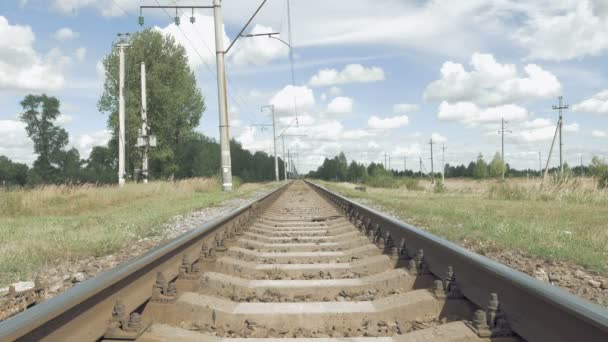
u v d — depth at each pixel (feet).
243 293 14.40
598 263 19.34
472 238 26.09
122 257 22.97
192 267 14.62
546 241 24.09
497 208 45.91
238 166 362.12
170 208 47.52
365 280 15.28
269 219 37.58
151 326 10.16
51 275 19.51
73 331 8.52
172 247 13.80
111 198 58.70
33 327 7.06
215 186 94.63
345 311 11.93
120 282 10.53
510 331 9.61
